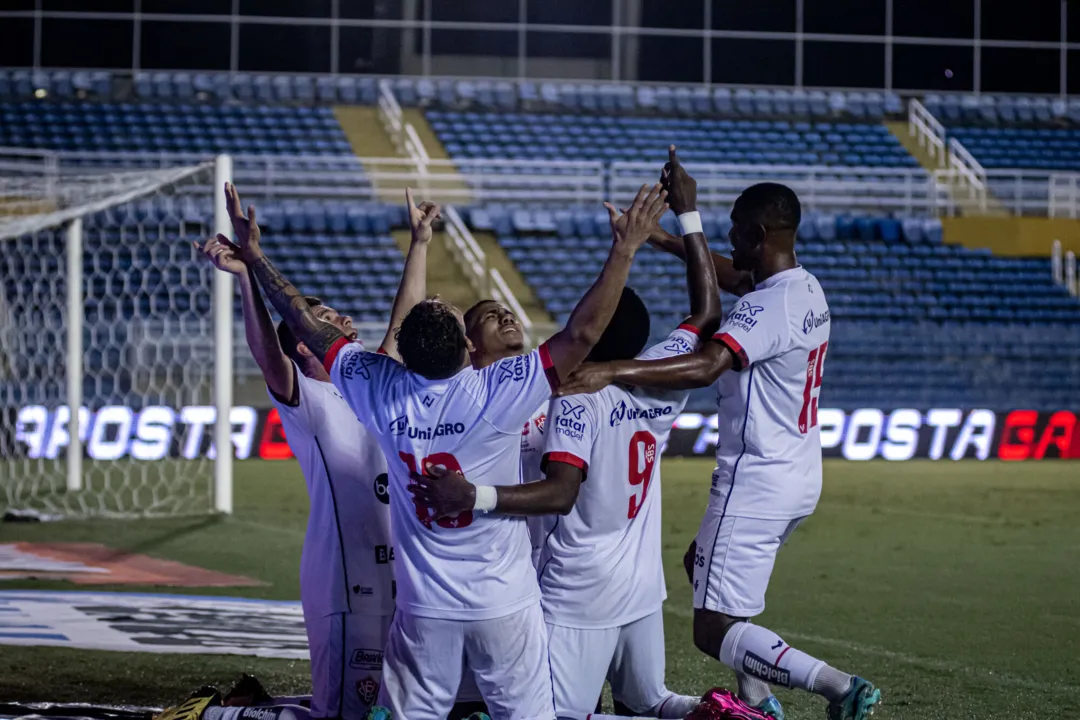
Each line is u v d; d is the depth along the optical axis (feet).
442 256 98.43
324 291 93.20
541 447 17.38
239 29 115.34
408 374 15.44
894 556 40.34
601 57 119.96
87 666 23.65
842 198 108.58
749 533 17.28
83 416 71.41
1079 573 37.09
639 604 16.87
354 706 17.46
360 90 116.78
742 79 121.19
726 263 19.53
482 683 15.51
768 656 16.81
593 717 16.57
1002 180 115.34
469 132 115.44
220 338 48.57
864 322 94.79
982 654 25.75
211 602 30.99
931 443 80.94
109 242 90.43
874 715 20.84
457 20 118.21
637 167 109.19
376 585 17.31
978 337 94.38
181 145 109.40
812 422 17.93
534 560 16.84
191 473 65.67
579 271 98.43
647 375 16.05
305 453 17.56
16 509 50.49
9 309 73.87
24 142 107.55
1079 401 90.17
